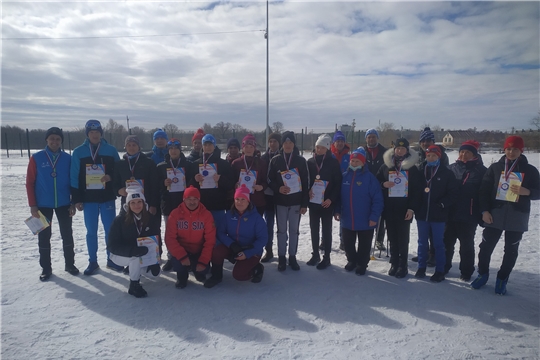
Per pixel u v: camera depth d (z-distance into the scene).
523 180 4.30
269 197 5.75
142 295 4.39
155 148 6.11
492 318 3.89
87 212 5.17
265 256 5.91
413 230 8.25
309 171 5.55
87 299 4.32
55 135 5.09
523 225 4.31
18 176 17.34
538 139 36.62
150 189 5.20
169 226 4.63
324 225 5.48
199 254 4.88
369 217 5.08
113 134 29.86
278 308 4.11
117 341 3.38
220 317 3.88
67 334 3.51
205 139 5.25
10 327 3.63
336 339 3.44
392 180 5.10
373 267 5.59
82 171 5.17
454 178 4.86
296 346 3.30
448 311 4.05
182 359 3.09
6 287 4.66
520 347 3.31
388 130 34.03
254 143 5.44
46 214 5.04
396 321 3.81
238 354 3.17
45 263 4.98
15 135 36.78
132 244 4.50
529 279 5.02
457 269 5.53
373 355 3.17
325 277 5.12
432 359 3.12
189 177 5.44
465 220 4.91
